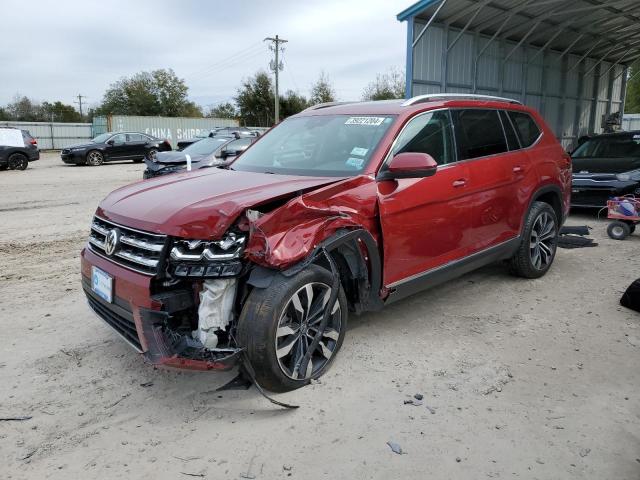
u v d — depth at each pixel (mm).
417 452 2729
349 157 3893
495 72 17000
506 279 5547
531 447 2764
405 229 3799
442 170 4156
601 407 3135
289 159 4219
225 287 2973
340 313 3492
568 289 5234
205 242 2926
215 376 3547
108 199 3742
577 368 3609
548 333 4180
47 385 3451
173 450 2775
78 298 5172
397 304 4816
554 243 5625
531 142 5336
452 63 15398
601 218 9273
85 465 2666
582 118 21703
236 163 4574
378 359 3734
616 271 5852
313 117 4703
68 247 7406
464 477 2543
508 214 4863
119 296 3135
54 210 10664
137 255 3109
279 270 3059
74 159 23609
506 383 3412
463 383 3412
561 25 17000
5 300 5117
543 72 19062
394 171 3564
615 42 19969
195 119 43125
